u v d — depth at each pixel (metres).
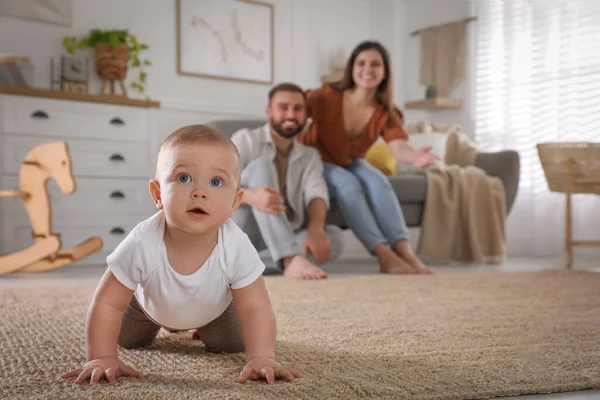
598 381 0.82
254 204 2.45
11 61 3.28
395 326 1.26
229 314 0.93
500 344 1.08
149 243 0.79
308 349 1.01
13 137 3.22
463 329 1.23
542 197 4.35
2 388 0.74
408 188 3.25
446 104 4.75
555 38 4.31
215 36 4.32
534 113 4.42
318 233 2.57
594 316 1.42
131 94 3.96
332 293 1.84
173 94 4.16
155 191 0.81
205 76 4.27
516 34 4.53
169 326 0.89
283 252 2.43
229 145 0.78
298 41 4.72
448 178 3.38
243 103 4.46
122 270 0.80
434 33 4.87
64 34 3.75
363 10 5.06
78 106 3.42
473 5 4.76
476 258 3.33
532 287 2.01
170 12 4.15
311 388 0.74
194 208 0.74
